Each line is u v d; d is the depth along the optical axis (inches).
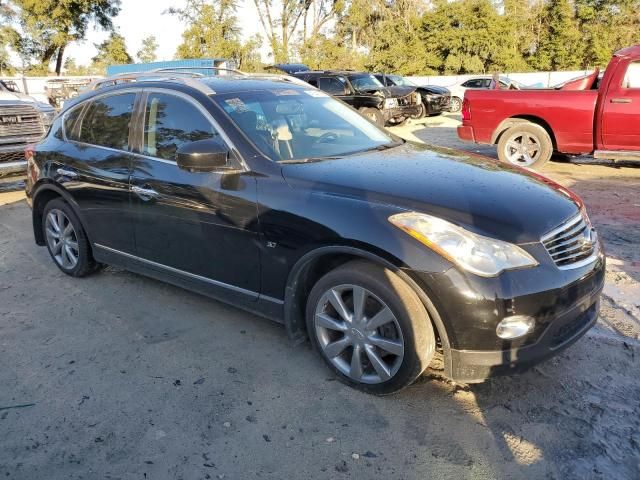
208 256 144.3
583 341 142.0
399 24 1568.7
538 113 348.2
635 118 315.0
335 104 177.9
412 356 111.7
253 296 137.8
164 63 1087.0
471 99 371.6
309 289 133.5
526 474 98.9
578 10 1611.7
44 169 188.5
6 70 1536.7
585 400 118.8
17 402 123.3
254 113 149.2
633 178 328.2
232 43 1469.0
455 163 142.6
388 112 622.2
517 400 119.6
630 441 106.1
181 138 149.8
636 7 1576.0
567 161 394.9
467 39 1501.0
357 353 121.0
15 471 102.7
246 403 121.0
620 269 187.9
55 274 199.3
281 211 125.2
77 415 118.4
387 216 112.3
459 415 115.2
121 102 169.0
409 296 110.3
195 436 111.0
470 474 99.2
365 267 115.9
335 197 120.4
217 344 146.4
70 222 187.3
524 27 1647.4
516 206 115.0
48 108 349.4
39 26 1464.1
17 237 246.8
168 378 131.3
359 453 105.2
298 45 1523.1
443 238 106.4
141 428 113.7
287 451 106.3
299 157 140.9
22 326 159.2
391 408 118.0
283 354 140.6
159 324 158.4
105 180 166.1
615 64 319.0
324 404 120.0
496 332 105.0
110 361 139.3
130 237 165.0
